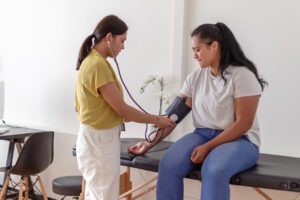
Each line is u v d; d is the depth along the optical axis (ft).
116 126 6.36
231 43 6.41
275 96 8.30
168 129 7.34
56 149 11.97
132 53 10.28
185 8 9.32
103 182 6.28
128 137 10.18
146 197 9.96
